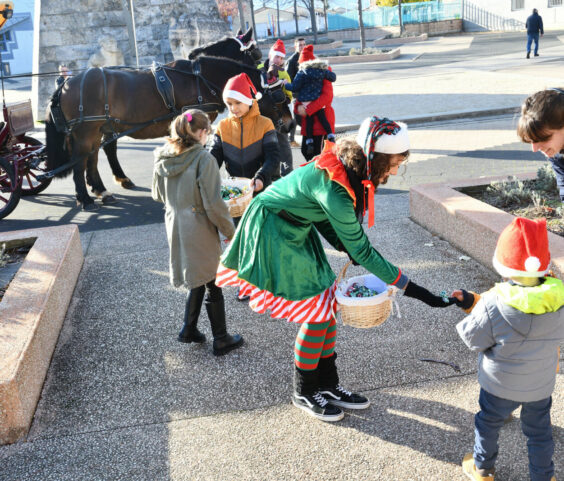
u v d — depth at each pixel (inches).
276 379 140.8
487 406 96.7
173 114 299.7
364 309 113.8
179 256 145.3
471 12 1577.3
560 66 710.5
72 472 112.9
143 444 120.0
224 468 112.0
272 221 111.9
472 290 177.3
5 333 136.2
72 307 185.5
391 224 243.6
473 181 241.1
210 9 689.0
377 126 99.3
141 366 149.7
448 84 652.7
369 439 117.4
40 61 652.1
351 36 1790.1
